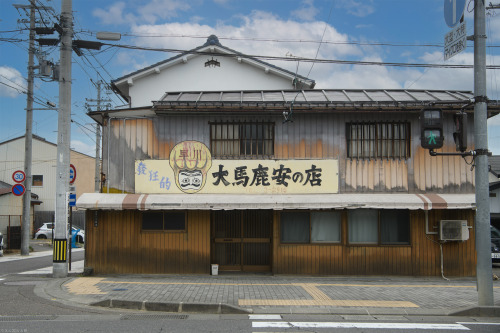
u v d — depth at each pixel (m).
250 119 12.84
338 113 12.78
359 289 10.45
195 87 22.77
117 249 12.57
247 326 7.22
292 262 12.55
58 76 13.07
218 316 8.02
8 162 37.72
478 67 9.09
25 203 21.14
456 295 9.78
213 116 12.85
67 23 12.18
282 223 12.80
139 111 12.79
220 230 13.23
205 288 10.28
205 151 12.73
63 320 7.60
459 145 9.12
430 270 12.54
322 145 12.73
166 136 12.84
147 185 12.67
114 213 12.67
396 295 9.72
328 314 8.23
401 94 13.96
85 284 10.86
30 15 20.27
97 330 6.88
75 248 27.05
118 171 12.82
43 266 16.02
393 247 12.59
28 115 21.38
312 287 10.65
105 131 12.95
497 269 15.66
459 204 11.86
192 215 12.66
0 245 20.38
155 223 12.70
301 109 12.30
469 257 12.59
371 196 12.20
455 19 8.98
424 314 8.25
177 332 6.79
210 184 12.60
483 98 9.03
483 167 8.91
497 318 8.15
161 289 10.08
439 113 9.05
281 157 12.71
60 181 12.25
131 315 8.07
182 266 12.54
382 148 12.80
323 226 12.81
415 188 12.67
